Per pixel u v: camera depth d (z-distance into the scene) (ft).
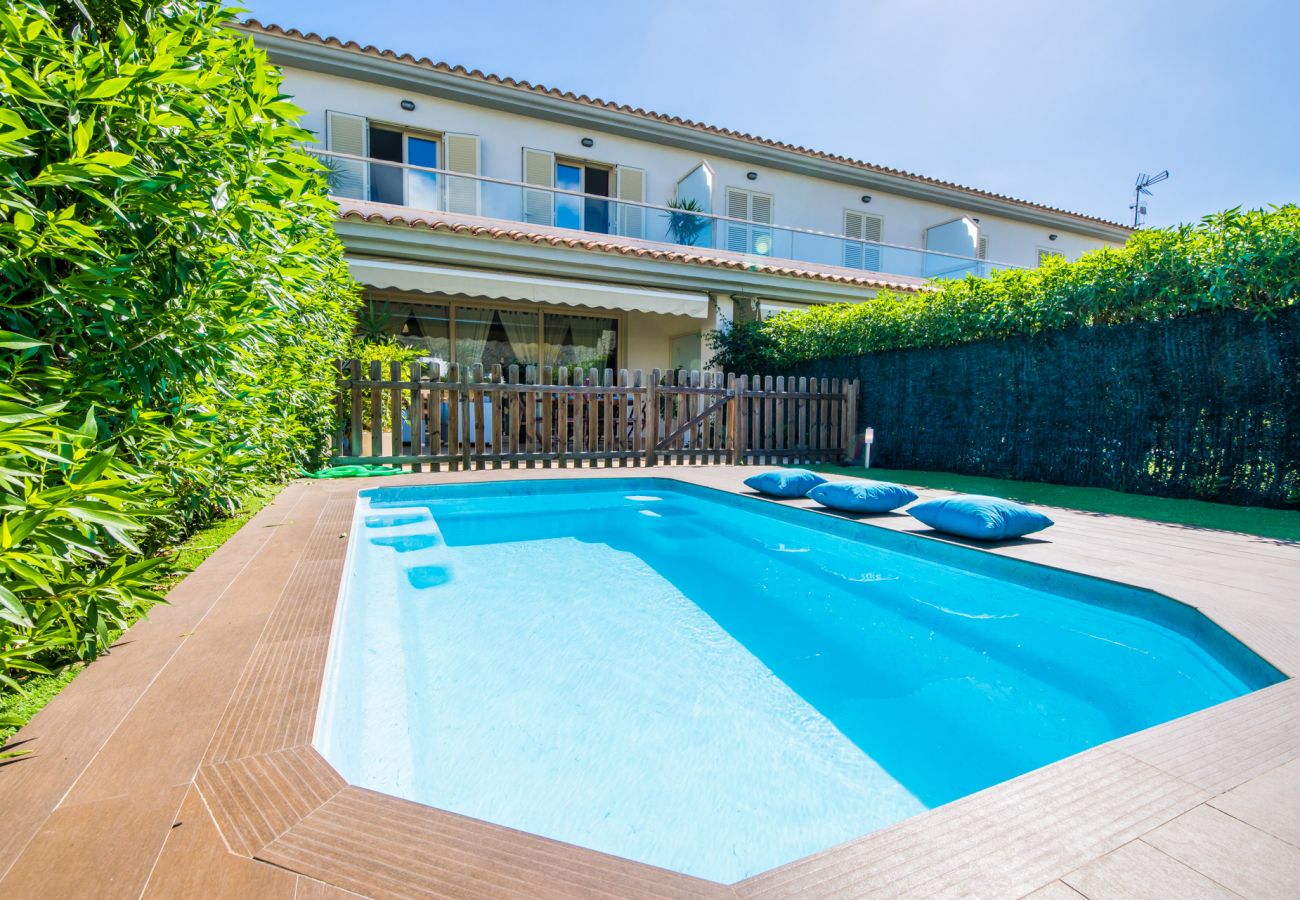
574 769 6.48
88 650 5.72
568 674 8.75
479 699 8.01
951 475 24.44
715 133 46.09
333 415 21.84
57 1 5.95
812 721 7.54
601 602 11.76
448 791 6.08
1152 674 8.61
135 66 5.28
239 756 4.33
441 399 23.81
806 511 15.71
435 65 38.17
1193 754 4.71
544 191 38.22
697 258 37.45
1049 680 8.63
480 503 20.18
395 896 3.15
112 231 5.75
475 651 9.48
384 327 36.17
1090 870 3.48
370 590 12.18
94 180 4.99
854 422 29.76
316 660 5.97
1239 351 16.76
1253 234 16.01
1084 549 11.73
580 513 20.03
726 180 48.67
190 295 6.79
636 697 8.11
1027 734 7.27
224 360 7.98
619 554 15.33
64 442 4.62
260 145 7.20
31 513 3.99
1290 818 3.94
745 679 8.66
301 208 10.21
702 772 6.48
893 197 54.95
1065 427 21.04
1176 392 18.11
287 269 10.02
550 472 22.95
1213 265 16.83
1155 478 18.61
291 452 16.62
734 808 5.92
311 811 3.78
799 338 33.40
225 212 6.95
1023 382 22.40
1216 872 3.46
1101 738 7.18
